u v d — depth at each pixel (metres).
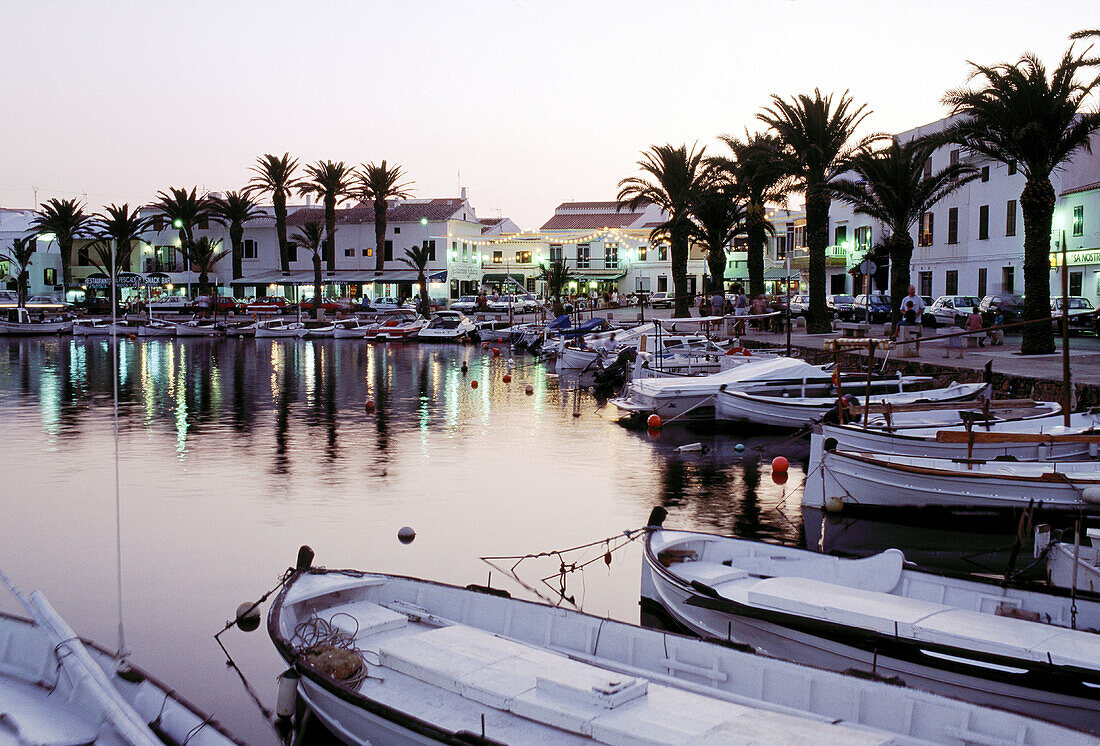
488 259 96.00
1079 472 14.27
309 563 9.58
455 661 7.83
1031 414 19.55
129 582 11.98
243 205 83.38
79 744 6.60
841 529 14.51
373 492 16.97
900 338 31.30
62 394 31.78
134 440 22.38
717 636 9.43
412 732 6.81
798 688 7.50
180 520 14.94
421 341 60.41
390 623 8.81
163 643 10.04
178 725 6.93
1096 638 8.05
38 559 12.91
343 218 88.19
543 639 8.74
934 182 37.12
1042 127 27.23
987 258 48.75
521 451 21.28
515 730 6.97
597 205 101.12
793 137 39.41
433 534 14.30
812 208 41.16
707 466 19.52
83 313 74.69
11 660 7.90
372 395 32.06
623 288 92.56
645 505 16.11
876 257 59.34
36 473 18.45
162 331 64.75
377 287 87.06
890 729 7.09
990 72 27.73
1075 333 38.59
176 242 91.56
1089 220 42.88
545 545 13.81
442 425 25.22
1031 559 13.05
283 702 8.05
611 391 33.84
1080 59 26.61
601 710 7.00
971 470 14.54
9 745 6.59
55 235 87.75
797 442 22.28
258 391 33.03
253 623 10.62
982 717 6.76
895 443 16.50
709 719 6.87
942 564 12.84
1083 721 7.45
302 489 17.16
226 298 77.31
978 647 7.89
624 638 8.36
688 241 56.56
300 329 63.41
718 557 10.82
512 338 54.25
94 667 7.34
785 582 9.52
